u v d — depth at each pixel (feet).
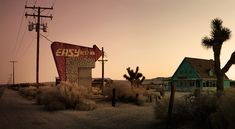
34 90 151.84
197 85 197.77
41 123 50.24
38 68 143.84
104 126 45.34
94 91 127.85
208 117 36.45
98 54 134.92
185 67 206.49
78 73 129.59
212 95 40.29
